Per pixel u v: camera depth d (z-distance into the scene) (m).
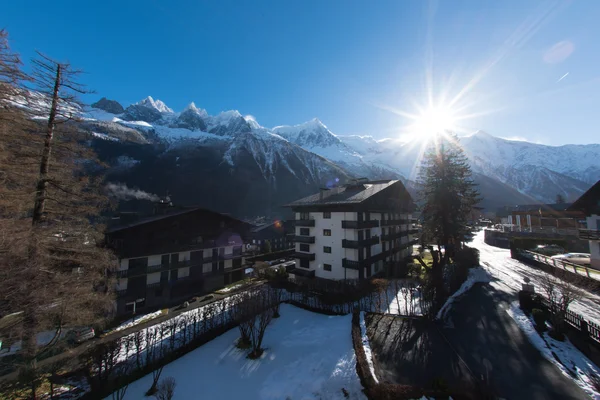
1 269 11.77
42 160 14.48
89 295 15.90
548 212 59.94
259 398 12.45
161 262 32.28
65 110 14.76
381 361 14.08
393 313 20.72
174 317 25.72
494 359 13.75
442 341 15.84
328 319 21.41
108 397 12.77
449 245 31.30
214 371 14.95
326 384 12.67
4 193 12.41
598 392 11.07
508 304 21.06
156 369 15.14
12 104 12.35
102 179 17.62
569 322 15.43
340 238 32.44
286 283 31.47
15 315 12.84
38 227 13.84
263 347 17.34
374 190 33.81
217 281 38.47
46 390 13.16
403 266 37.34
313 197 37.88
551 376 12.24
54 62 14.38
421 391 10.92
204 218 37.34
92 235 17.22
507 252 45.09
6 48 11.53
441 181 31.34
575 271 25.02
